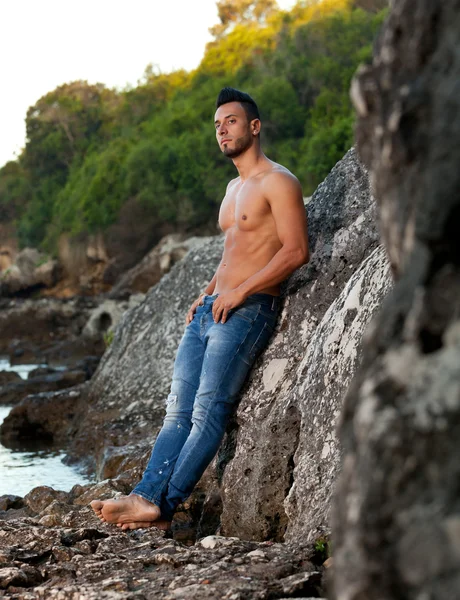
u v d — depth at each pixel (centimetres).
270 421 420
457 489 124
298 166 3975
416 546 125
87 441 764
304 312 455
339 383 382
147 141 5131
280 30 6350
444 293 142
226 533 435
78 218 5175
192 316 462
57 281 5072
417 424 131
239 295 427
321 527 341
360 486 137
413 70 161
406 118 154
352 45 5262
